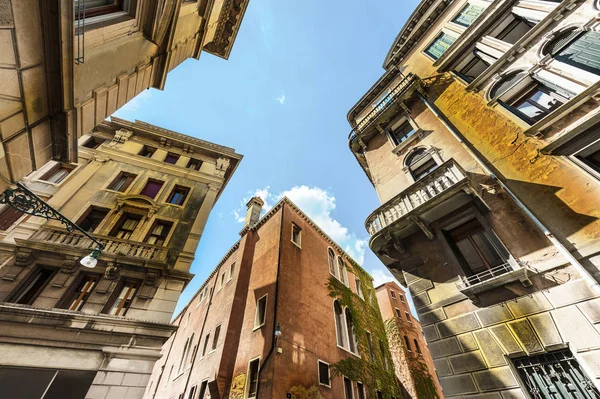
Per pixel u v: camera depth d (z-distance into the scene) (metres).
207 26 10.38
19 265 8.23
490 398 5.22
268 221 18.48
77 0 4.73
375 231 9.22
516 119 8.01
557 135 6.69
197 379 13.64
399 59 16.30
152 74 8.04
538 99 7.86
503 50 9.73
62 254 8.88
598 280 4.80
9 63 3.78
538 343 5.11
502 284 6.02
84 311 8.04
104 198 11.86
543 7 9.16
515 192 6.89
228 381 11.61
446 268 7.35
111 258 9.26
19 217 9.59
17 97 4.02
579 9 7.75
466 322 6.30
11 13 3.61
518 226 6.53
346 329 16.28
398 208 8.77
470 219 7.65
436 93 11.75
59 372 6.71
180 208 12.83
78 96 5.08
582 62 6.97
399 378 24.14
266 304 12.94
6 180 4.50
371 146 13.62
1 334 6.63
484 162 8.04
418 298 7.59
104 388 6.86
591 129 5.97
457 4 13.91
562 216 5.83
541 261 5.77
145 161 14.67
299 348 11.79
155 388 21.84
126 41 6.12
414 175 10.35
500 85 9.17
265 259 15.60
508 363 5.29
